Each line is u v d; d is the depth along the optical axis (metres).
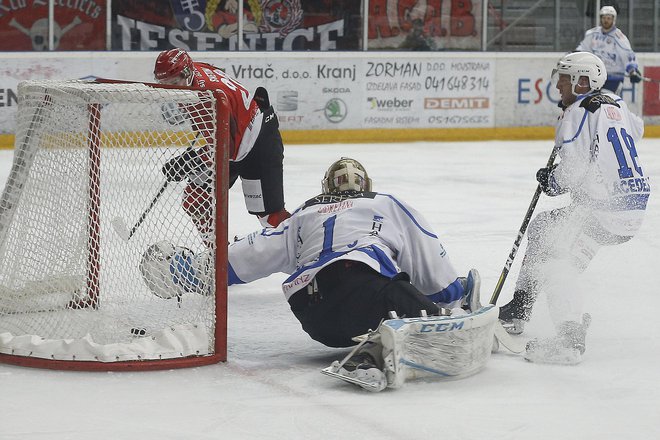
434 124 31.97
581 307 9.66
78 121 10.30
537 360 9.36
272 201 13.18
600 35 28.83
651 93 33.69
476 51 32.53
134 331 9.51
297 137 30.73
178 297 9.82
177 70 11.82
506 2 32.81
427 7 32.09
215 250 9.32
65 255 10.23
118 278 10.34
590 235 9.91
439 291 9.59
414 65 31.53
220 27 30.52
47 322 9.94
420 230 9.54
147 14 29.84
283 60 30.31
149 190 10.65
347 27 31.58
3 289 10.13
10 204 10.37
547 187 10.20
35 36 28.94
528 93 32.69
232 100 12.37
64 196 10.30
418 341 8.58
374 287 8.99
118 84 10.01
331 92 30.88
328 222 9.53
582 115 9.91
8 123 28.08
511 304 10.35
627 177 9.88
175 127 10.23
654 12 34.06
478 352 8.81
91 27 29.39
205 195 9.86
